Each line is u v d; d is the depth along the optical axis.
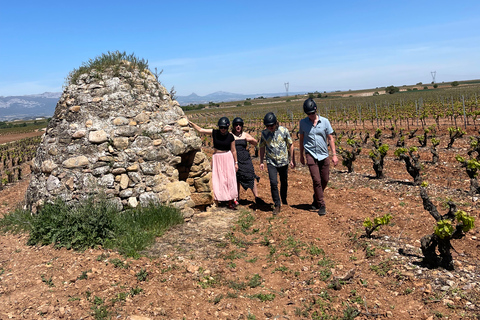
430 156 11.89
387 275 3.66
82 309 3.36
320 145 5.83
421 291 3.25
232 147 6.69
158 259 4.46
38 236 5.15
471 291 3.12
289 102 134.00
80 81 6.50
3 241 5.38
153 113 6.57
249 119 46.84
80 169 5.74
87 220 5.02
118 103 6.27
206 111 107.81
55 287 3.80
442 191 6.95
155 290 3.70
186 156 6.99
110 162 5.79
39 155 6.34
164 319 3.19
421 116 22.89
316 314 3.16
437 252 4.03
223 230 5.54
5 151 30.77
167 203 6.00
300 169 11.52
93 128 5.96
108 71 6.62
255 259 4.51
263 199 7.61
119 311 3.32
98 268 4.18
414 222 5.18
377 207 6.19
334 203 6.83
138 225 5.27
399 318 2.91
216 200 7.23
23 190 11.62
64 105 6.33
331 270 3.96
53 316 3.26
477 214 5.29
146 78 7.03
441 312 2.90
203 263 4.37
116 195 5.79
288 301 3.47
